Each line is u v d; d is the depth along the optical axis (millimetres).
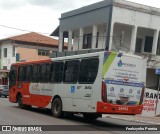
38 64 18422
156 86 29797
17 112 17672
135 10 26953
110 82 13258
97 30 29266
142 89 14109
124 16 26453
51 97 16625
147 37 30219
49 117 15953
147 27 27578
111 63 13336
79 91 14320
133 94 13828
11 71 21922
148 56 27875
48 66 17297
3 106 21594
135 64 13914
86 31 30656
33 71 18953
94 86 13430
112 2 25969
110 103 13211
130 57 13781
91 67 13781
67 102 15164
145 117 19438
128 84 13695
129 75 13742
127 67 13695
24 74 20125
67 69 15531
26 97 19562
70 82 15117
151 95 20156
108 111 13156
